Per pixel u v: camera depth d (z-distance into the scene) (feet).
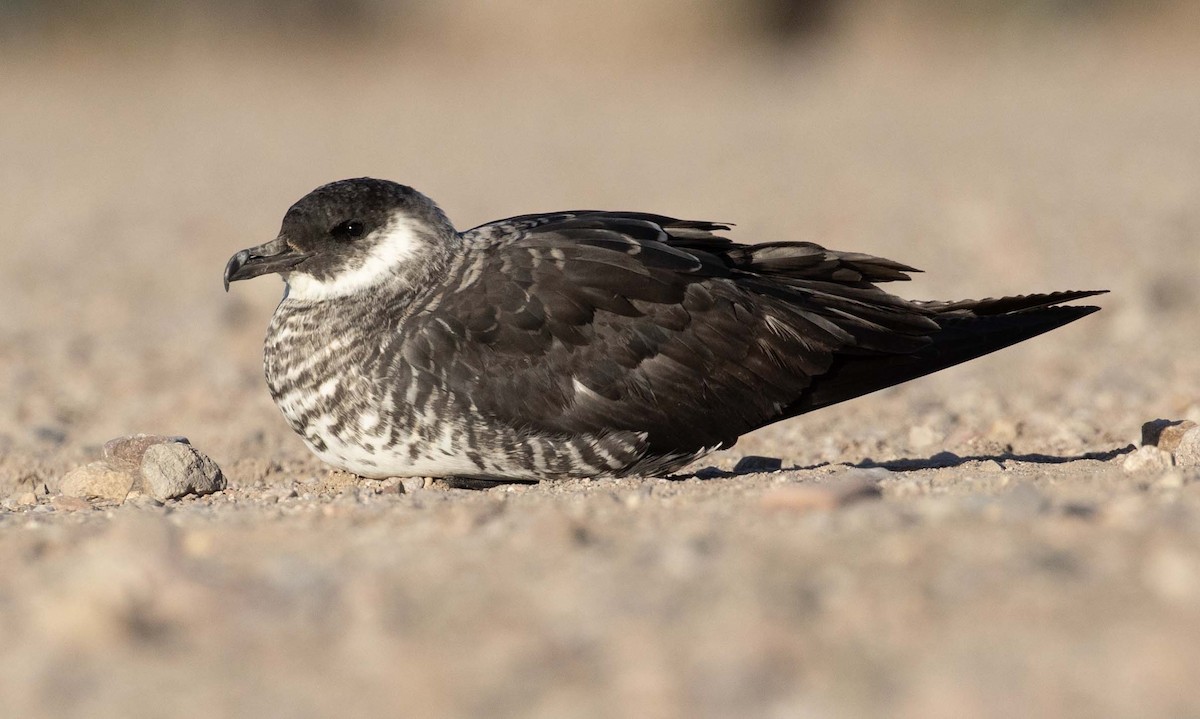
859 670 21.47
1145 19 212.84
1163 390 54.34
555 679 21.58
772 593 24.11
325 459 40.86
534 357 39.09
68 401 58.90
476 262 40.52
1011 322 42.04
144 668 22.58
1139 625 22.30
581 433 39.32
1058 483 33.60
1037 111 156.87
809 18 217.77
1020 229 90.22
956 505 28.86
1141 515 27.94
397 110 175.63
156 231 103.55
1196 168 114.52
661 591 24.63
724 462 45.93
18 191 124.16
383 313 39.73
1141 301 69.82
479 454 39.17
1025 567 24.71
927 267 81.92
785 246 42.11
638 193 113.39
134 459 41.32
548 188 116.67
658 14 212.02
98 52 209.97
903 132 145.07
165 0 212.64
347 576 26.30
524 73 206.80
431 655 22.56
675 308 39.75
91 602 23.88
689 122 159.12
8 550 29.45
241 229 103.40
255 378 62.03
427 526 29.99
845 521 28.25
